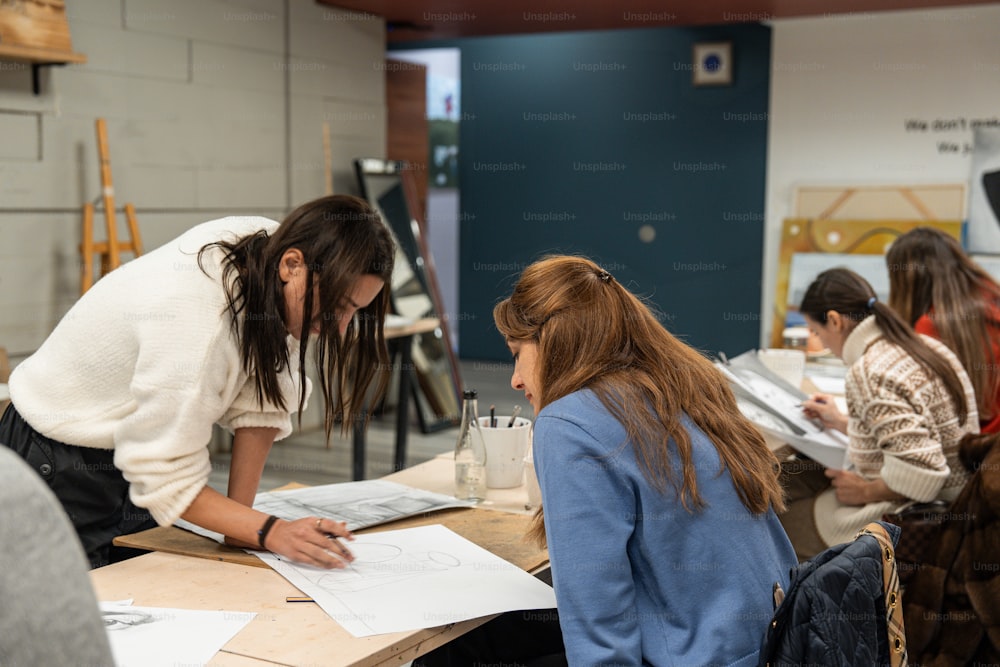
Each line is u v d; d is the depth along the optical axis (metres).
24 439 1.71
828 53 6.51
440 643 1.34
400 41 7.84
